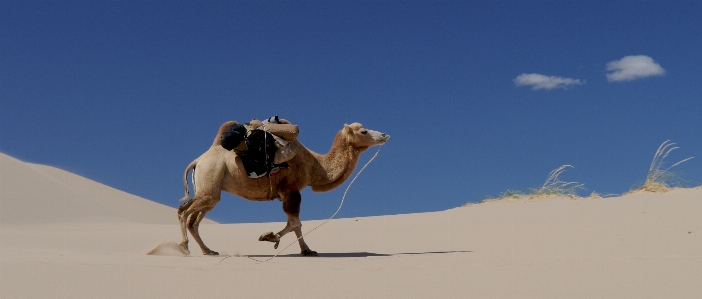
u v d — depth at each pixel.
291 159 11.65
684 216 13.25
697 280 6.92
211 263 9.06
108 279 7.33
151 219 33.66
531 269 7.82
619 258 8.62
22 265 8.20
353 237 14.03
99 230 19.72
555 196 18.78
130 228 20.58
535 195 19.06
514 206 16.47
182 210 11.90
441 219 15.62
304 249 11.54
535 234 12.51
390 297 6.40
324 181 12.02
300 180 11.77
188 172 12.17
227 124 11.88
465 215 15.88
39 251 12.08
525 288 6.68
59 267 8.08
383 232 14.40
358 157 12.21
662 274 7.30
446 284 6.98
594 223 13.25
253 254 12.31
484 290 6.62
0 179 27.97
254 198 11.85
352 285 7.02
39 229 20.89
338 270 8.00
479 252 10.59
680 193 16.42
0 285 6.87
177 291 6.75
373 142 12.05
